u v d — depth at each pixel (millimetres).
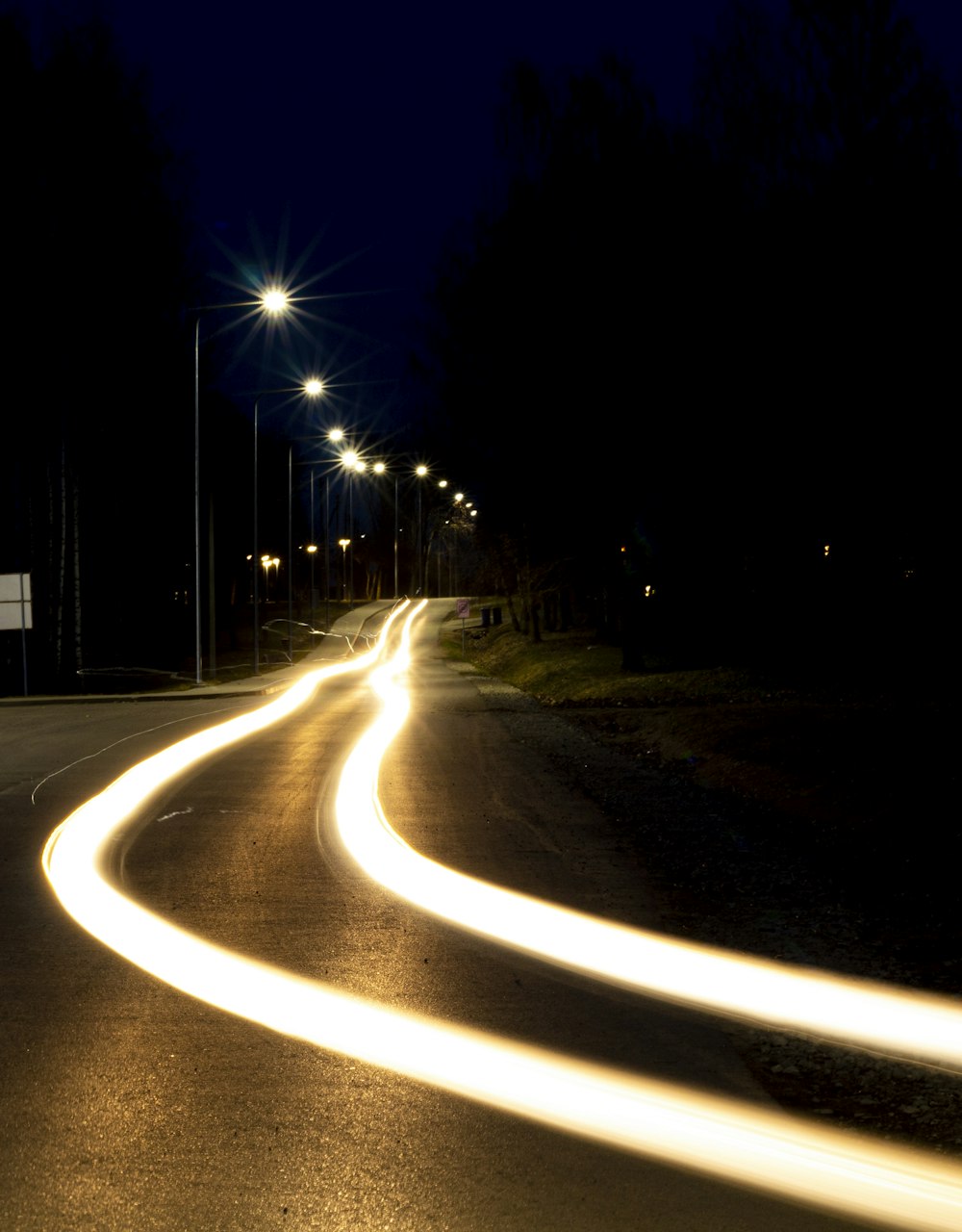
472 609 117000
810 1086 5531
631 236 30797
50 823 13242
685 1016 6516
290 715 30750
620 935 8398
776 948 8047
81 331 41188
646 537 36250
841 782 14164
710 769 17641
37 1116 5031
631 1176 4473
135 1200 4242
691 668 36125
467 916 8922
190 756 20516
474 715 30406
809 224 22562
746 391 26047
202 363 55094
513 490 36875
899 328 20953
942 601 27422
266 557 108812
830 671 29875
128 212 41938
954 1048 6047
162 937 8242
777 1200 4285
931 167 20922
